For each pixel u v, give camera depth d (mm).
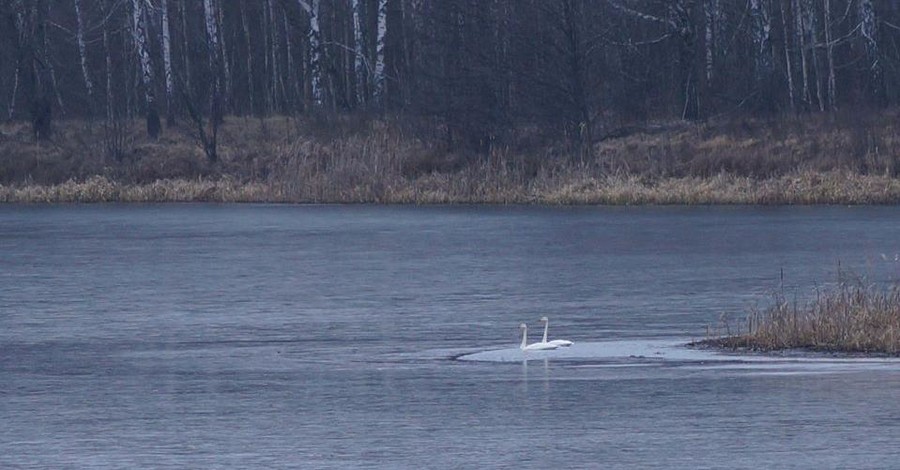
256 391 50812
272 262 105062
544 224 135375
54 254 113500
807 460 38156
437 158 173500
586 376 53031
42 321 74000
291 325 71188
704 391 48875
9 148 189625
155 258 109312
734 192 154375
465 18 184250
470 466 38188
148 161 183625
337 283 90938
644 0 187875
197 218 149375
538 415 45156
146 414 46594
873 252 104688
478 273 95812
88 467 38906
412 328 69438
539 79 176500
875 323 59594
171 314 76438
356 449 40500
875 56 184750
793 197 152000
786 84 195875
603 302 78938
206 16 198875
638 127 182125
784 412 44750
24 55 197000
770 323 62000
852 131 165000
